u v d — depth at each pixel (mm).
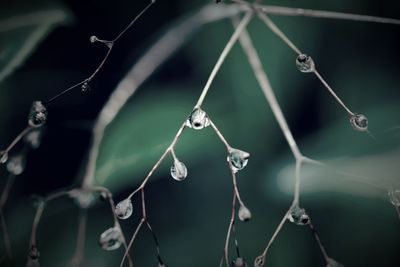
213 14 236
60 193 198
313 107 245
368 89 243
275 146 241
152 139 222
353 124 195
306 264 230
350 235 230
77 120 240
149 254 233
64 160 238
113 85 242
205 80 243
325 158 227
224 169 238
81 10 243
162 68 242
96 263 226
